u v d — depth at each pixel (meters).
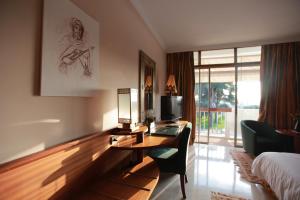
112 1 1.94
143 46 2.94
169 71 4.71
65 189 1.22
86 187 1.41
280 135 3.30
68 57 1.29
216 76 4.74
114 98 1.98
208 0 2.43
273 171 1.91
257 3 2.47
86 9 1.50
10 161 0.91
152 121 2.45
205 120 4.81
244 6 2.55
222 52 4.55
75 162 1.31
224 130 5.09
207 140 4.73
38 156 1.02
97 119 1.67
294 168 1.68
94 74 1.60
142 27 2.88
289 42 3.81
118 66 2.08
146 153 2.30
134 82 2.56
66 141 1.30
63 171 1.20
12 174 0.88
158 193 2.19
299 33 3.57
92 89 1.58
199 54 4.62
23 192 0.94
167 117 3.32
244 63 4.29
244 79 4.39
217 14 2.81
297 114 3.48
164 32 3.58
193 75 4.56
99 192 1.34
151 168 1.77
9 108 0.92
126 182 1.49
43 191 1.05
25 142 1.01
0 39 0.88
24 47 1.00
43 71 1.09
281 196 1.65
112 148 1.78
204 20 3.02
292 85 3.75
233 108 4.52
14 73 0.95
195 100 4.61
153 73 3.48
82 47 1.44
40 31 1.09
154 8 2.65
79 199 1.25
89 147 1.47
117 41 2.06
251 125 3.82
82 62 1.44
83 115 1.49
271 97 3.91
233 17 2.90
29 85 1.03
